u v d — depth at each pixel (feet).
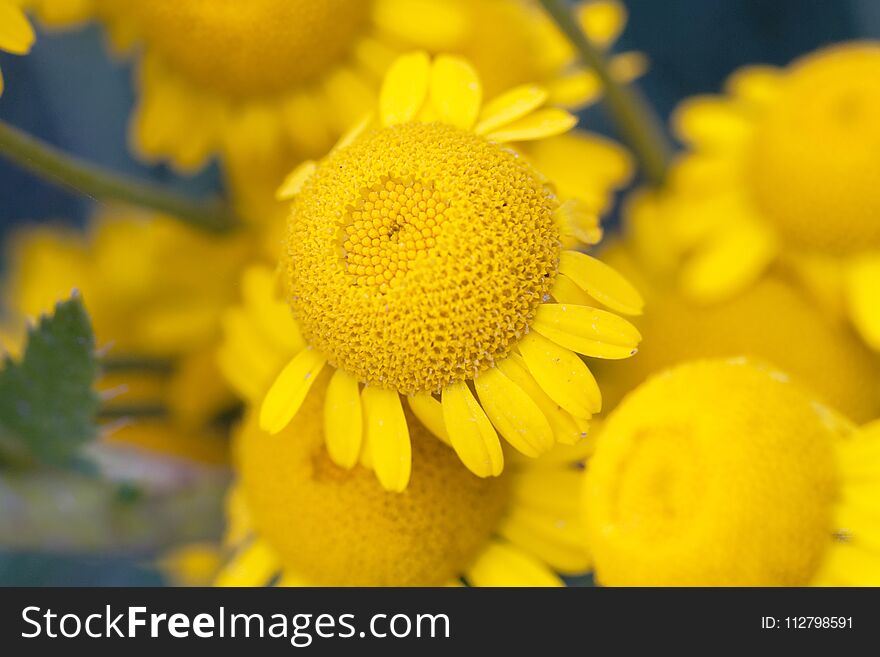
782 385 0.31
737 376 0.31
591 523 0.31
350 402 0.29
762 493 0.30
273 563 0.34
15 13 0.31
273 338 0.35
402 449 0.29
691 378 0.31
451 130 0.29
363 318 0.28
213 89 0.38
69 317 0.32
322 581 0.33
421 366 0.29
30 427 0.33
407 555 0.32
